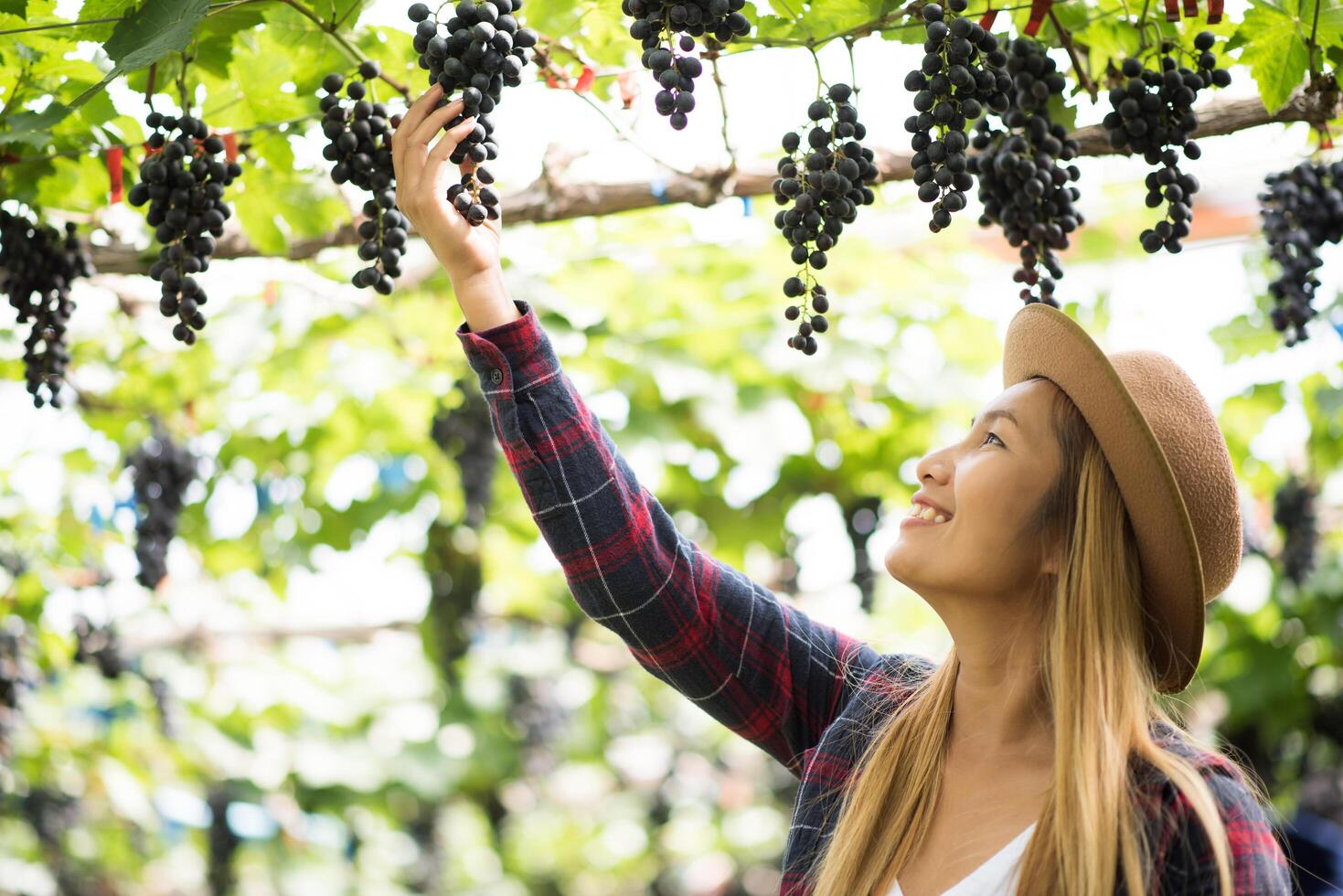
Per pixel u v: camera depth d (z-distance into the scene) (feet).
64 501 21.43
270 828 30.32
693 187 11.30
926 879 6.79
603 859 37.37
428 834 31.12
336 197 11.84
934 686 7.43
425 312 18.28
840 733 7.82
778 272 18.80
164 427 17.95
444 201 7.72
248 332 18.76
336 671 29.53
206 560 22.84
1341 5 9.05
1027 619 7.03
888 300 19.20
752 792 35.37
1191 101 8.70
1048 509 6.93
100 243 11.78
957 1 7.77
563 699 29.91
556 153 11.30
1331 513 23.18
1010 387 7.39
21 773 26.58
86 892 34.22
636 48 10.73
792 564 23.68
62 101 10.30
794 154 8.00
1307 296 10.74
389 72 10.62
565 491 7.95
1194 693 23.72
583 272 18.49
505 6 7.68
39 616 21.26
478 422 19.72
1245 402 21.12
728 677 8.30
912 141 7.84
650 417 19.89
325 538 22.63
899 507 23.11
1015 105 8.91
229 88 10.74
